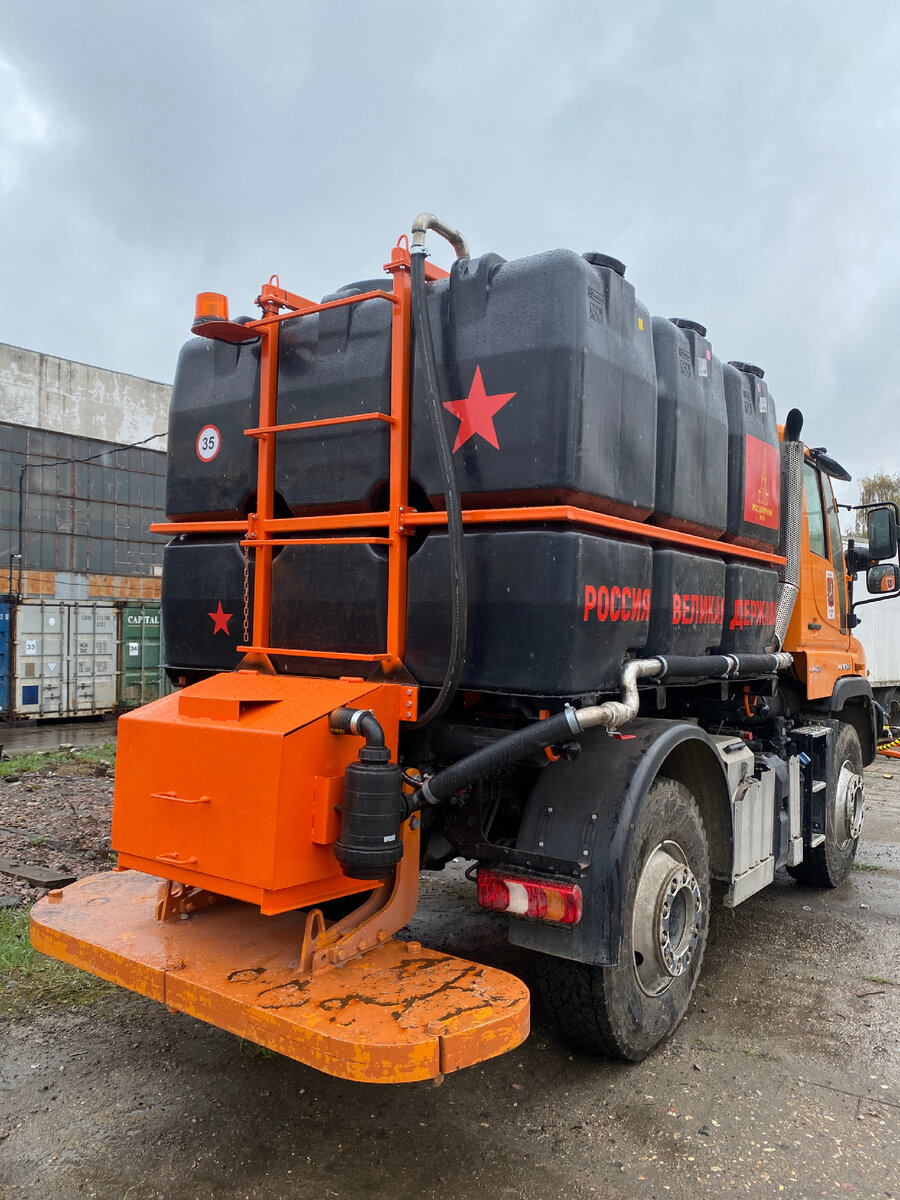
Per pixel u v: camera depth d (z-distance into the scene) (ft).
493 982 8.71
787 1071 10.94
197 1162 8.78
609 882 9.73
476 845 10.48
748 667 13.80
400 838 8.71
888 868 21.61
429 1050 7.46
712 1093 10.36
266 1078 10.47
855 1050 11.57
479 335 9.90
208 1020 8.40
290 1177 8.56
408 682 10.27
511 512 9.49
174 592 12.95
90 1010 12.19
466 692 10.57
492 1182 8.55
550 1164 8.86
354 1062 7.38
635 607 10.62
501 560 9.56
